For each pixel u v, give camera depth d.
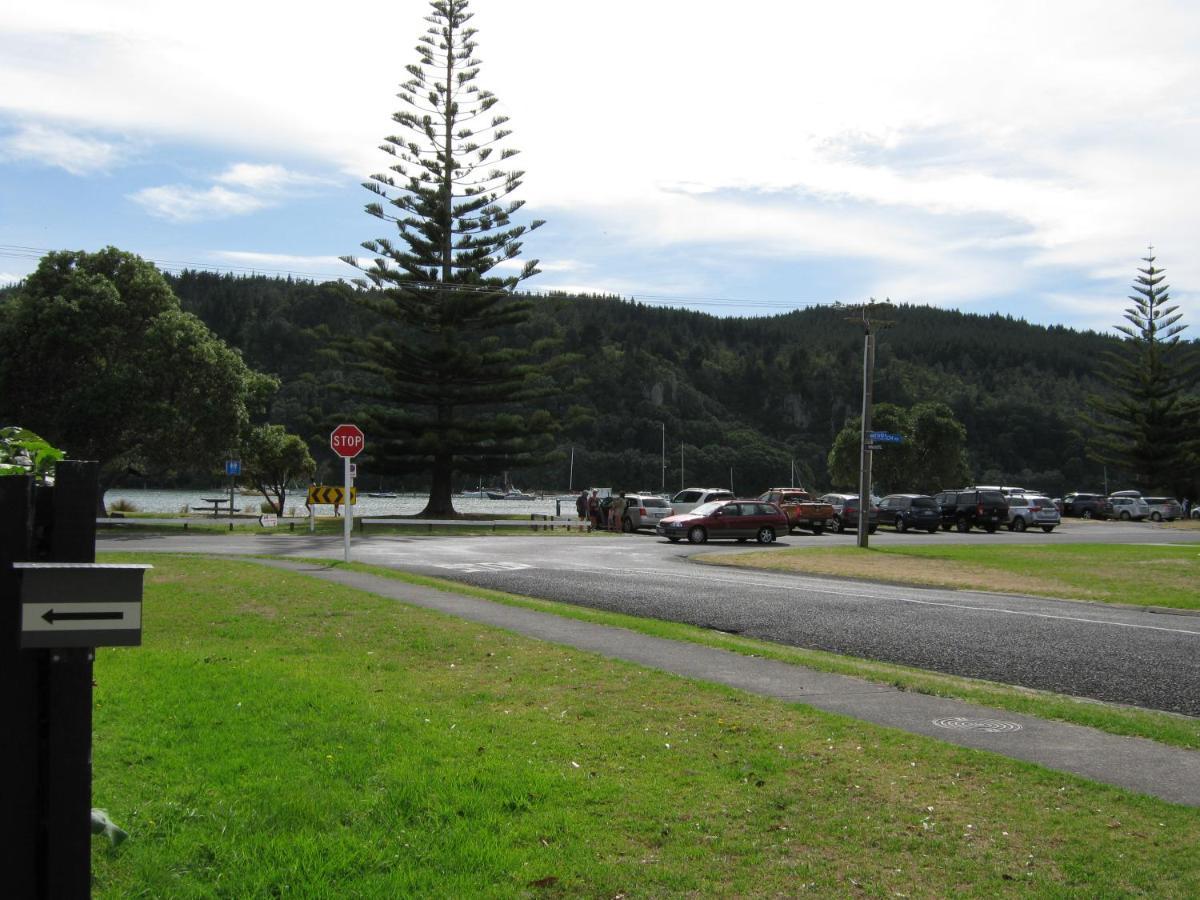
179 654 9.59
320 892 4.16
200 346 40.44
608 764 6.12
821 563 24.66
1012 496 47.38
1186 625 14.09
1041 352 177.25
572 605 15.76
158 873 4.29
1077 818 5.28
